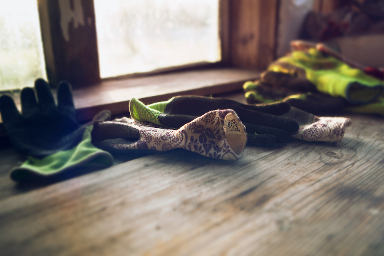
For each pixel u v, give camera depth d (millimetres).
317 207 363
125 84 771
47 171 409
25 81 705
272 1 932
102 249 304
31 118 515
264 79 762
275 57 976
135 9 815
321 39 952
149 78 843
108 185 402
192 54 978
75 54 729
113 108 626
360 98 685
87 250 302
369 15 998
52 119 527
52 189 392
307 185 405
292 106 642
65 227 330
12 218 342
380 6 965
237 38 1045
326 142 538
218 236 319
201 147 469
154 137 471
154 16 854
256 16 979
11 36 668
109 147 490
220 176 425
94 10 730
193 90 739
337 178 422
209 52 1024
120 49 816
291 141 543
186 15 924
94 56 755
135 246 307
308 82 708
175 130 485
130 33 823
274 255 298
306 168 448
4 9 649
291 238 318
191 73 932
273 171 439
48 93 571
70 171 435
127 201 371
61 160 431
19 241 312
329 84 676
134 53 844
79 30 721
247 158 479
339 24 939
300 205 366
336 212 355
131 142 505
